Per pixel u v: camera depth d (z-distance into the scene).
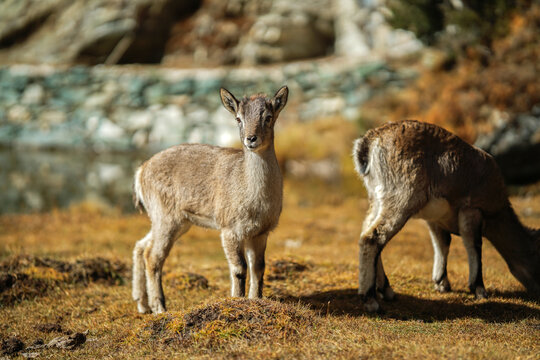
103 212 20.64
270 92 33.28
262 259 8.36
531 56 22.25
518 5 23.03
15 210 21.16
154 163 9.07
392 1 26.22
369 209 8.94
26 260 10.77
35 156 32.62
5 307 9.36
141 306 9.02
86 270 10.78
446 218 9.06
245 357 5.86
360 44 35.84
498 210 9.27
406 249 13.23
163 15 39.22
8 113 36.31
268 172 7.86
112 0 39.16
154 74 35.97
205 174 8.50
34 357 7.00
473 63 23.69
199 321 6.94
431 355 5.67
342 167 24.59
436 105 22.73
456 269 11.28
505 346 6.28
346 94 31.81
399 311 8.50
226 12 39.34
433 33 24.50
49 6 40.50
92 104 35.84
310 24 37.22
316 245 14.73
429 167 8.51
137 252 9.18
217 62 37.72
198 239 15.91
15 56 39.28
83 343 7.63
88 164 30.70
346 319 7.81
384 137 8.54
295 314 7.13
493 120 20.95
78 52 38.16
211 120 33.50
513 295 9.35
